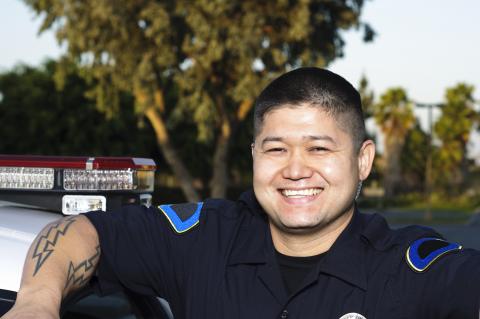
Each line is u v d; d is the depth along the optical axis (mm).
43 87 37844
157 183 43938
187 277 2025
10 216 2039
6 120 37875
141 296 2193
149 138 39344
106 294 2033
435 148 67438
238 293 1932
